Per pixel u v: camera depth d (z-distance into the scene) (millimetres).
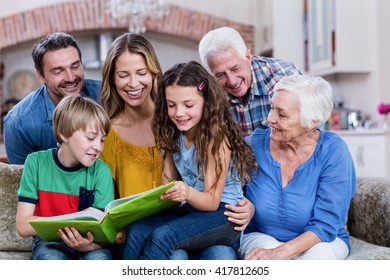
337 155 2148
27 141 2787
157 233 1922
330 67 5852
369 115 5812
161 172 2295
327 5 5848
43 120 2775
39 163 2160
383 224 2361
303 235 2084
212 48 2693
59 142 2121
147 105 2355
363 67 5734
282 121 2096
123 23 7180
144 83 2279
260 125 2957
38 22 7211
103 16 7172
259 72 2893
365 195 2490
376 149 5180
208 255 1997
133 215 1950
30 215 2113
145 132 2383
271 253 2020
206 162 2064
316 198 2156
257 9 7512
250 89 2877
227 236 2053
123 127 2387
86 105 2070
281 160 2205
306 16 6348
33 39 7273
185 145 2158
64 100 2105
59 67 2654
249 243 2162
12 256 2369
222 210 2064
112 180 2225
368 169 5207
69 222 1884
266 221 2213
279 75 2910
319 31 6051
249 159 2182
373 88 5707
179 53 7621
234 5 7508
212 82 2080
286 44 6531
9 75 7344
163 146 2162
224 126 2082
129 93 2289
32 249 2223
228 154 2092
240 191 2172
